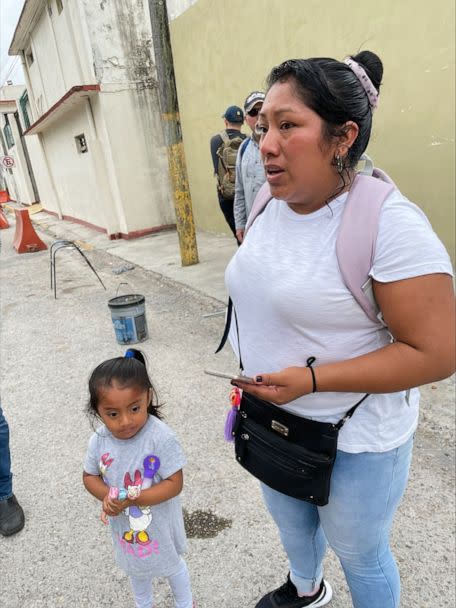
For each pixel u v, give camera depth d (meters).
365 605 1.43
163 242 9.50
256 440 1.36
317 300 1.06
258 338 1.24
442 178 4.52
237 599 1.95
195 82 8.73
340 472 1.24
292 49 6.05
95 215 12.14
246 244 1.27
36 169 18.78
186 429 3.07
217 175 5.22
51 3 10.53
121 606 1.97
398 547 2.09
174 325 4.94
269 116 1.02
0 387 3.93
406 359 1.00
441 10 4.10
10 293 6.89
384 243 0.99
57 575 2.13
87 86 9.09
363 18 4.87
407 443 1.24
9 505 2.43
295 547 1.62
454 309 0.99
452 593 1.88
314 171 1.02
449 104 4.27
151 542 1.63
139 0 9.30
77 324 5.30
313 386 1.08
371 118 1.04
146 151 10.08
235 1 6.91
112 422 1.52
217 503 2.44
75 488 2.66
